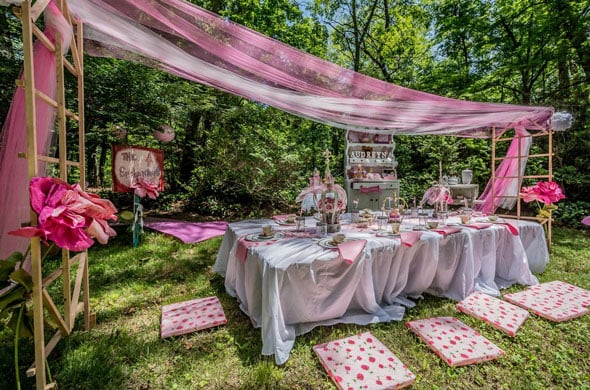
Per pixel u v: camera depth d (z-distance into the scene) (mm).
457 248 2535
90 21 1877
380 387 1434
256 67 2223
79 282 1878
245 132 7035
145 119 5051
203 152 6953
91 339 1860
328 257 1897
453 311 2285
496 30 7172
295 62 2207
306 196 2469
